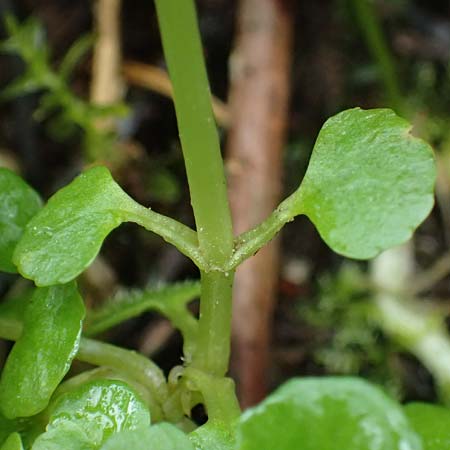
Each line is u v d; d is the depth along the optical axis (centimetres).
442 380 14
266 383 13
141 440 8
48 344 9
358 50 16
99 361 10
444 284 15
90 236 9
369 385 8
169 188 15
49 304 9
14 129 15
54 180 15
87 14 16
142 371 10
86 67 16
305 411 8
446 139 15
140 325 14
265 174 14
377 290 14
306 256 15
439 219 15
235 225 14
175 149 15
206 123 9
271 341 14
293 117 16
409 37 16
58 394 10
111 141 14
